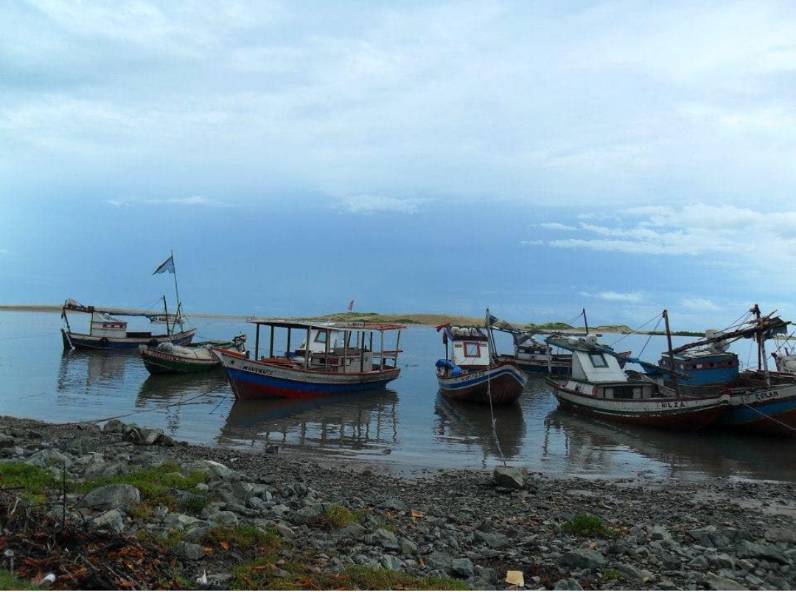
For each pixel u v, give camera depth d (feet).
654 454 91.97
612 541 42.06
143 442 67.36
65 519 30.99
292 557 31.37
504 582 32.58
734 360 134.62
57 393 130.41
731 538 44.83
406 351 331.98
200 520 34.96
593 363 128.98
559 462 84.79
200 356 173.06
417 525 43.16
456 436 102.37
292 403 127.44
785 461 88.53
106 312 233.76
